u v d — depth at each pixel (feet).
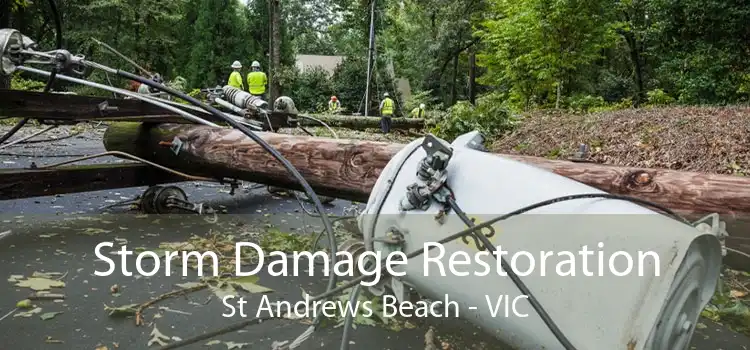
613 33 57.77
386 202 7.77
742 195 9.19
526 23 56.80
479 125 38.37
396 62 129.39
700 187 9.57
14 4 42.29
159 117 14.55
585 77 61.52
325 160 12.82
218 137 14.83
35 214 14.93
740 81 46.75
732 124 29.04
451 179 7.14
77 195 17.67
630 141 29.78
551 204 6.28
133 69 97.19
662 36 50.80
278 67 77.61
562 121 39.06
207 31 126.11
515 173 6.81
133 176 15.44
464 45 111.65
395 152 11.88
